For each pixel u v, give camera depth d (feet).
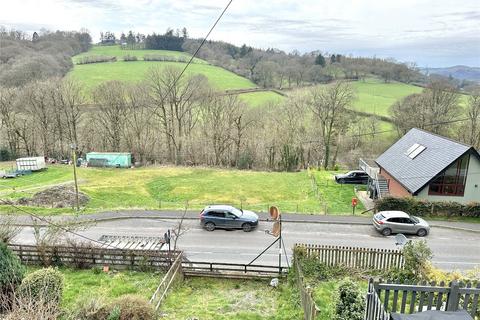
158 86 184.44
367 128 197.36
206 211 87.10
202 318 46.62
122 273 60.64
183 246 77.00
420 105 187.11
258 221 91.66
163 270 61.52
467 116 179.32
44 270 48.96
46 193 114.62
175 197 124.98
